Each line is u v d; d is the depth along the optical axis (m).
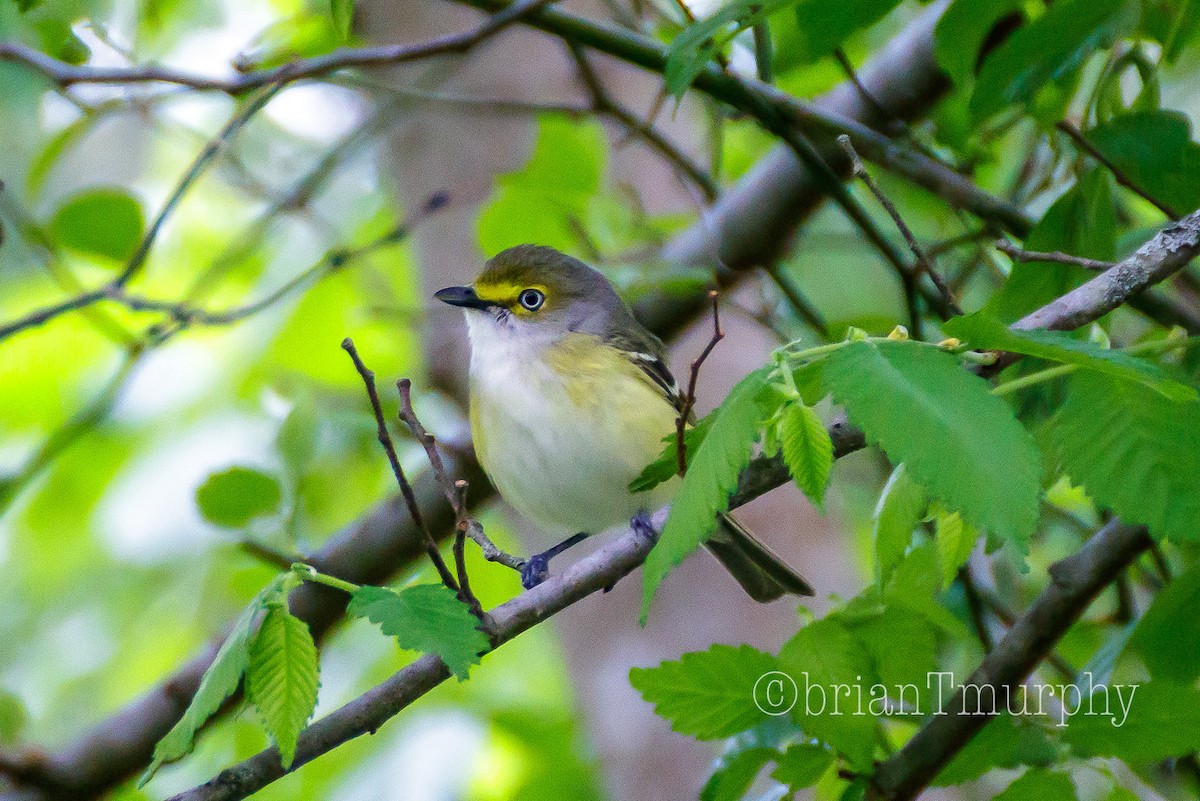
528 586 10.12
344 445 11.16
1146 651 7.41
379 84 10.73
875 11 7.39
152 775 5.27
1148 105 8.02
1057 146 9.36
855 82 10.46
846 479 14.01
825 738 6.66
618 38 9.93
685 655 6.71
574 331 10.22
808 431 5.14
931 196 12.65
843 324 10.55
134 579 16.62
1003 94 7.41
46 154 10.69
